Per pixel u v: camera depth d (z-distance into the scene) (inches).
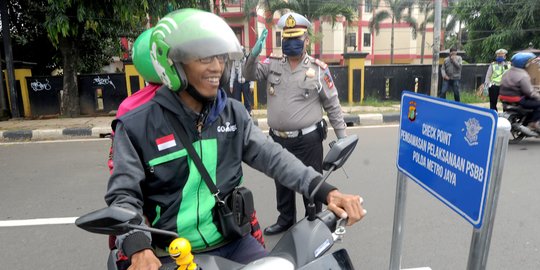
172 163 56.9
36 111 415.8
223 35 53.6
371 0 1272.1
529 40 709.3
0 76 399.2
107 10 364.5
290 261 50.9
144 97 76.3
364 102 471.5
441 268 118.4
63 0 330.0
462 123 65.2
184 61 52.8
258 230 69.6
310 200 57.9
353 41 1416.1
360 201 56.9
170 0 358.3
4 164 237.9
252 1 844.6
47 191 186.9
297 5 834.2
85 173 215.3
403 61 1524.4
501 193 178.4
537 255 125.5
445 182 70.4
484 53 755.4
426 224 146.3
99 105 427.5
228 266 50.8
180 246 44.0
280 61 124.2
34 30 492.1
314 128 123.5
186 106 57.6
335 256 55.3
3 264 122.9
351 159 235.0
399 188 88.1
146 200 58.3
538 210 159.3
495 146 60.3
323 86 121.3
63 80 409.1
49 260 125.2
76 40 402.3
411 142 80.7
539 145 269.4
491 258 123.8
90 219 44.1
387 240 135.1
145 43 74.1
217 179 60.5
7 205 169.3
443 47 1304.1
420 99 76.9
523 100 265.1
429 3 1228.5
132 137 55.3
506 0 735.1
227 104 62.1
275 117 123.2
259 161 65.4
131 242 47.8
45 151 271.3
